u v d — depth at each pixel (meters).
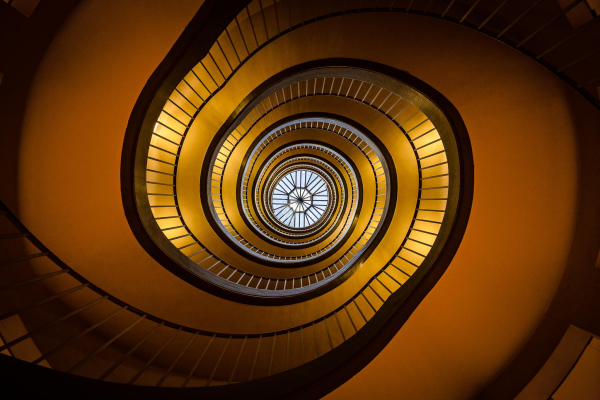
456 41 2.50
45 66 1.99
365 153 7.04
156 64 2.41
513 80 2.26
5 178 2.11
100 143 2.47
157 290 3.27
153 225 3.21
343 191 9.25
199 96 3.88
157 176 4.39
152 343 3.36
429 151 4.68
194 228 5.02
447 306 2.65
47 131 2.19
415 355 2.56
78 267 2.70
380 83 3.28
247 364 3.99
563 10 1.68
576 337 1.98
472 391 2.47
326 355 2.66
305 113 5.70
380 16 2.76
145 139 2.74
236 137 6.01
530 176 2.29
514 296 2.39
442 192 4.60
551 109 2.10
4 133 1.98
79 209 2.54
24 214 2.29
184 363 3.60
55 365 2.39
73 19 1.97
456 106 2.68
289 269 6.65
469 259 2.61
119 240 2.84
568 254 2.13
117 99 2.42
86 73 2.19
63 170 2.36
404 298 2.81
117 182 2.66
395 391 2.43
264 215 9.76
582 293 2.01
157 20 2.24
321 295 4.68
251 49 3.78
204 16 2.27
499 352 2.41
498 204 2.47
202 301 3.63
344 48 3.20
